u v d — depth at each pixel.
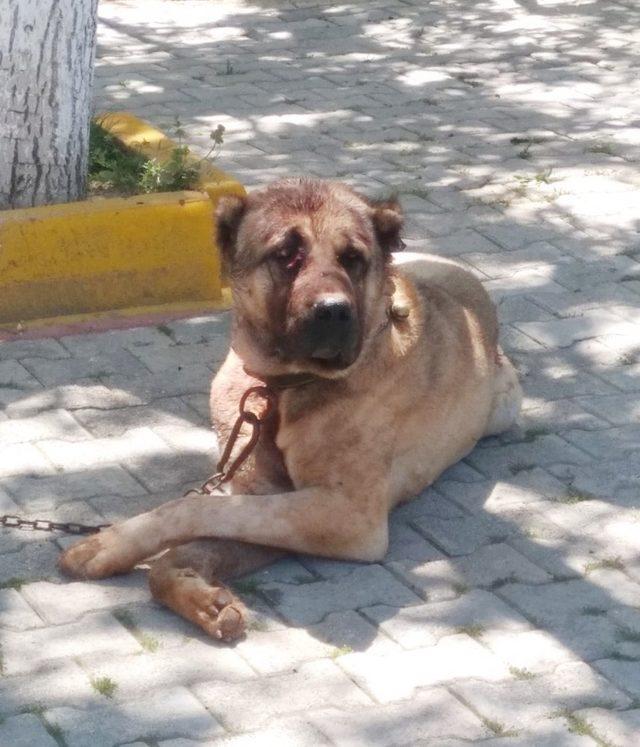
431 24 6.95
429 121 5.43
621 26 6.95
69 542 3.28
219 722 2.88
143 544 3.18
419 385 3.38
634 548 3.33
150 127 4.78
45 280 4.04
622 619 3.14
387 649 3.05
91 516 3.36
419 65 6.21
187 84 5.87
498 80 6.00
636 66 6.23
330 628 3.10
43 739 2.83
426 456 3.44
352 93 5.77
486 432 3.66
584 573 3.26
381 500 3.28
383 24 6.94
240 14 7.08
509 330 4.10
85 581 3.19
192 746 2.82
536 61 6.30
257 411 3.38
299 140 5.21
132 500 3.41
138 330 4.04
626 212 4.72
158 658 3.01
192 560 3.15
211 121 5.37
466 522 3.40
